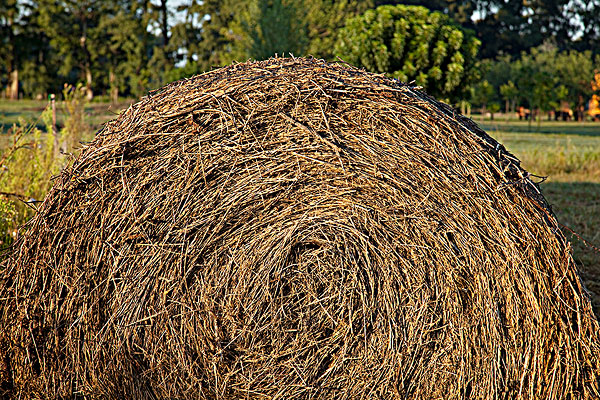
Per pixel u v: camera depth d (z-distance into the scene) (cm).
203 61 4588
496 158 308
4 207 500
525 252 288
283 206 301
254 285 299
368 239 293
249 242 300
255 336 299
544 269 291
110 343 309
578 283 294
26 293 319
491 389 289
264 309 299
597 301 457
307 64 341
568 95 4738
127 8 5012
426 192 291
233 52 2603
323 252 299
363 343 296
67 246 314
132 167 309
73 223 314
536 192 309
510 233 286
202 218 300
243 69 342
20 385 324
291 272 300
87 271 311
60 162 657
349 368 299
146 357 305
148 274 303
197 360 303
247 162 300
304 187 299
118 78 5028
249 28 2222
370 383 297
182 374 304
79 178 313
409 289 291
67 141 727
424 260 291
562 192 963
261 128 302
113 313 308
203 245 300
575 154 1312
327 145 296
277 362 301
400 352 293
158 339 303
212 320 301
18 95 5444
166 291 302
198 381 303
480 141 309
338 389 301
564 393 291
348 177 296
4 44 5081
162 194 303
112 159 311
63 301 315
